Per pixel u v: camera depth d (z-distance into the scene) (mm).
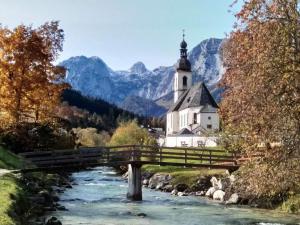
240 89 28250
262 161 27797
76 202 44562
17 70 56906
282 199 43281
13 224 22047
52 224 28531
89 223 32125
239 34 28891
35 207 33594
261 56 26469
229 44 30203
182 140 135500
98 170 106125
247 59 27766
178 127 160875
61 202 43688
